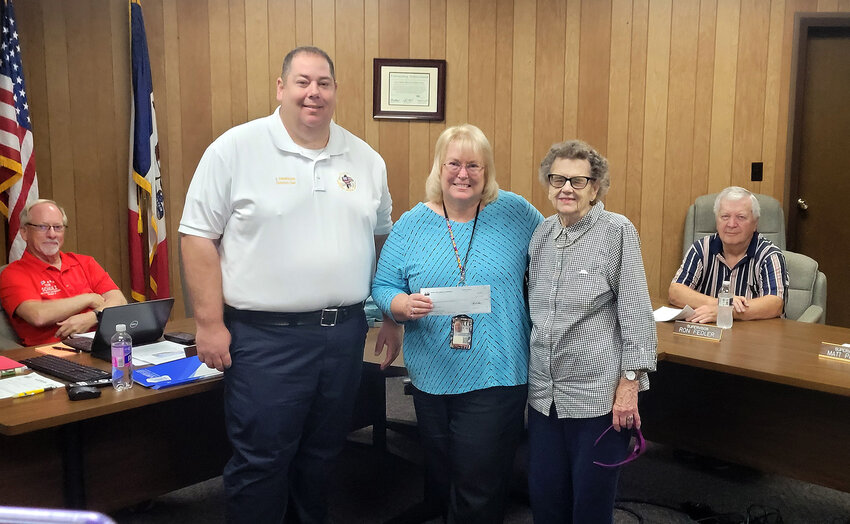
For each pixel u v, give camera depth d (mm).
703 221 4219
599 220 1869
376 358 2377
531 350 1960
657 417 2703
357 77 4414
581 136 4480
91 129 4148
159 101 4273
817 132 4395
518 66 4453
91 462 2072
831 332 2693
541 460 1969
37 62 4008
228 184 1962
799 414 2326
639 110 4422
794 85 4297
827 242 4449
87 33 4086
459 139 1970
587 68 4422
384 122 4457
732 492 2828
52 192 4113
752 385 2438
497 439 1979
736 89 4355
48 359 2283
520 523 2617
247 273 1979
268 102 4375
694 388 2590
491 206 2064
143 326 2428
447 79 4453
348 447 3270
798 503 2725
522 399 2006
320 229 2006
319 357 2029
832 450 2260
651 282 4559
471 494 2018
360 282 2090
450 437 2041
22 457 1921
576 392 1856
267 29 4320
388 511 2695
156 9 4207
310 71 1947
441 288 1937
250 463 2006
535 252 1984
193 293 1992
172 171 4340
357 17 4375
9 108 3705
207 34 4281
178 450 2281
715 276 3162
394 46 4414
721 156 4414
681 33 4352
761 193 4398
